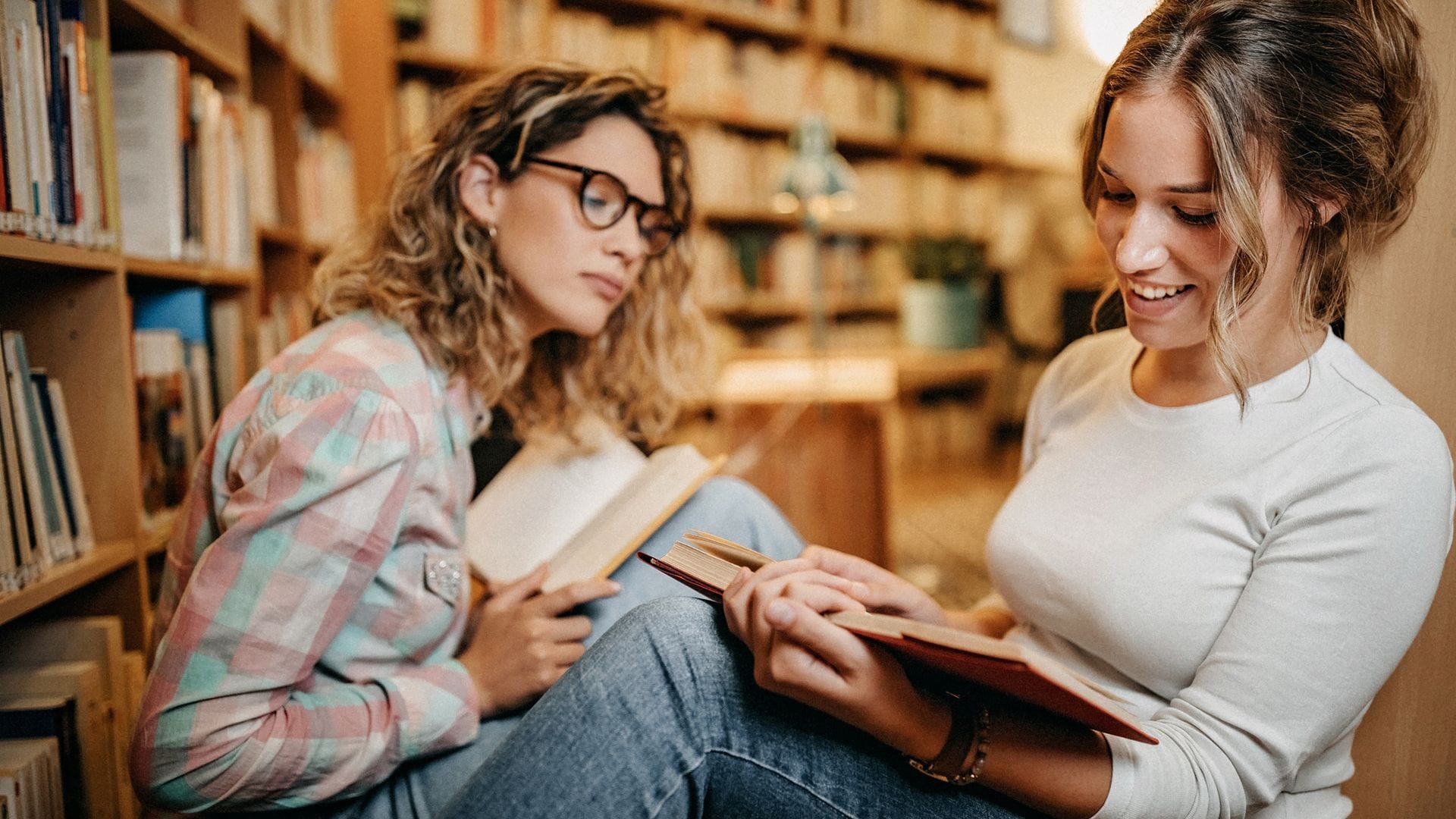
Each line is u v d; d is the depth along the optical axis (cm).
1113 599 82
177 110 153
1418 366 88
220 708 80
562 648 98
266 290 232
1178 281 76
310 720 85
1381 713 91
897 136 459
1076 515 89
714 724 75
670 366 135
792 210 300
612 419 138
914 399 492
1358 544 71
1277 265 76
